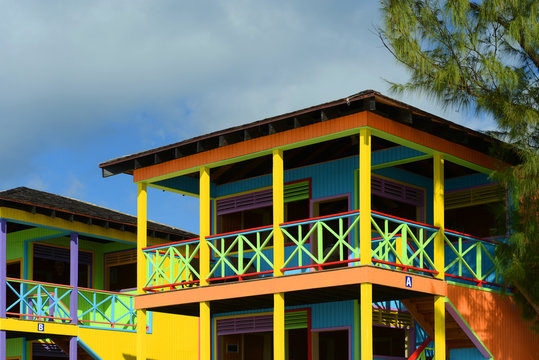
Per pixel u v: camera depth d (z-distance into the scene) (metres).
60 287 19.11
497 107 13.97
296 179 17.05
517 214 14.33
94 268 22.44
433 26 14.31
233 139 15.27
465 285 14.72
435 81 14.05
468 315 14.58
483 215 16.78
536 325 15.02
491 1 13.83
